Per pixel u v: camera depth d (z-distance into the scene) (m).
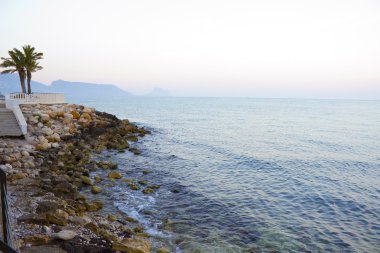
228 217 15.38
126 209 15.73
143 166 25.44
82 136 32.06
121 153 29.91
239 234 13.52
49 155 23.22
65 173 20.06
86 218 12.98
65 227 11.55
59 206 13.46
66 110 37.56
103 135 34.28
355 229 14.34
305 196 18.77
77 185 18.08
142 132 43.53
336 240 13.21
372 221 15.24
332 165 27.38
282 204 17.39
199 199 17.88
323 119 82.12
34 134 27.98
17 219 11.39
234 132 52.19
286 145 38.50
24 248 9.39
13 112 28.00
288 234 13.65
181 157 29.86
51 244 9.84
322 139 44.19
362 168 26.47
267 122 72.06
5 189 5.82
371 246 12.76
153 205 16.62
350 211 16.50
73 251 9.51
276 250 12.20
